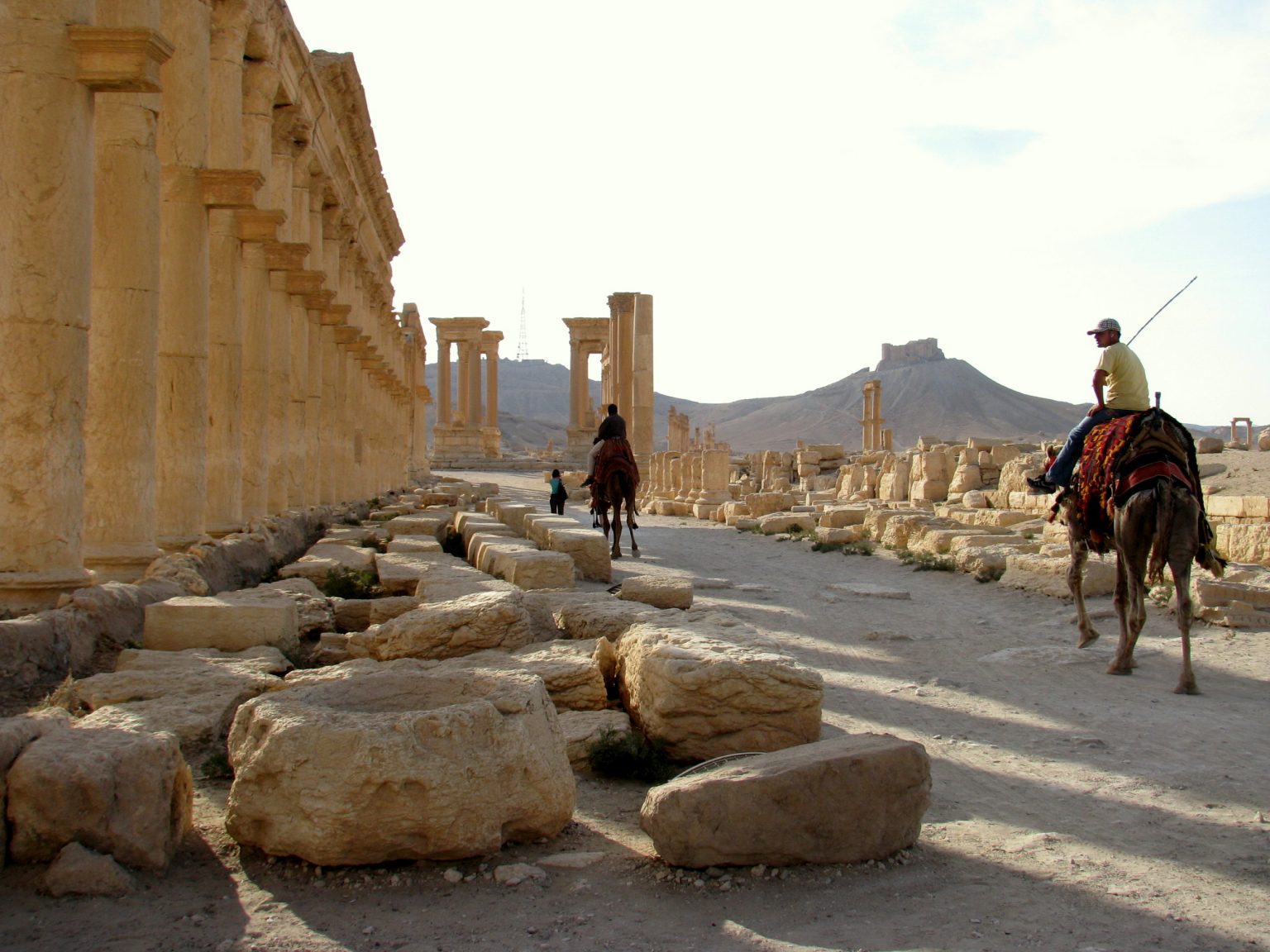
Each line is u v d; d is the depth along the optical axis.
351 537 18.23
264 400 17.78
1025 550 16.88
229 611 8.89
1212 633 11.58
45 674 8.17
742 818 4.98
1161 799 6.25
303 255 17.78
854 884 4.92
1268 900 4.79
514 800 5.15
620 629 8.74
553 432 160.00
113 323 11.45
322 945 4.25
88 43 9.42
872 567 18.38
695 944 4.30
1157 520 9.26
